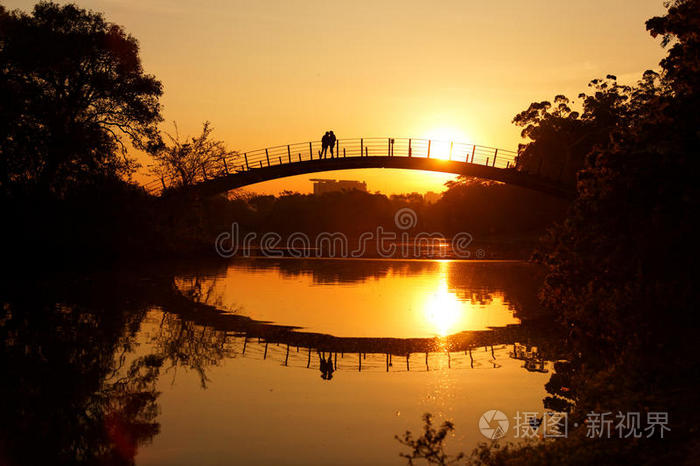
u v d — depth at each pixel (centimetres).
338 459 855
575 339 1484
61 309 2142
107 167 3891
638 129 1358
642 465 676
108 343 1622
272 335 1797
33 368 1347
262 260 4809
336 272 3825
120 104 4125
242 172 4941
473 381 1301
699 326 1092
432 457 862
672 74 1486
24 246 3572
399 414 1067
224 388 1228
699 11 1491
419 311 2277
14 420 1011
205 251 4800
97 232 3862
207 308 2270
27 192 3591
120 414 1053
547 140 8006
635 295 1205
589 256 1416
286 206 11631
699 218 1148
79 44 3834
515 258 5388
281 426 998
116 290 2711
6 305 2198
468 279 3450
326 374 1355
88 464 841
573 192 5475
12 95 3375
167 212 4578
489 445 906
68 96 3962
